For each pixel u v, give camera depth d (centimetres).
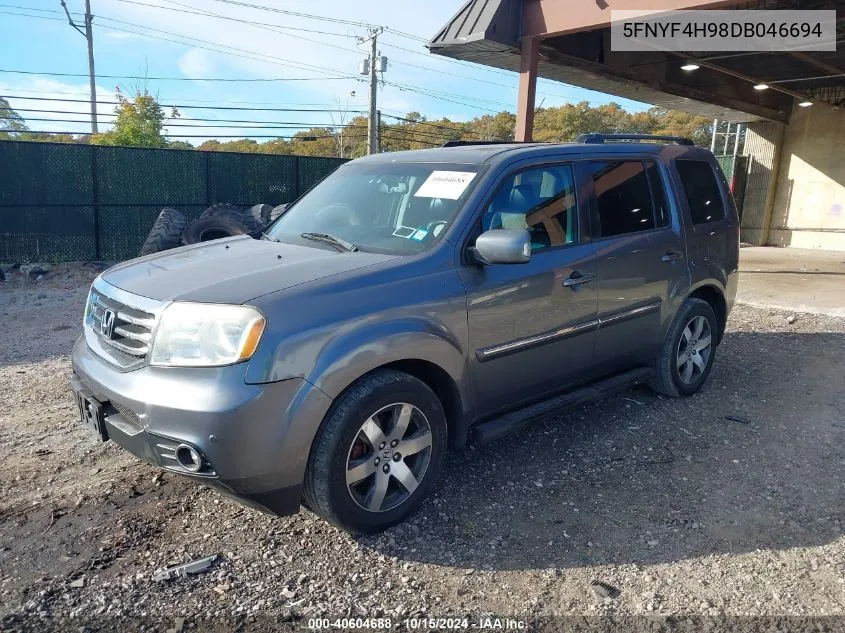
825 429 480
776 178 1891
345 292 312
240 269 335
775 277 1238
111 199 1294
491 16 934
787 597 289
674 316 504
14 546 317
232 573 301
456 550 322
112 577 295
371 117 3481
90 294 374
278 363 284
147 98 3062
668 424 483
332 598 286
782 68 1400
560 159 427
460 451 431
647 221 481
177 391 284
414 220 381
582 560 316
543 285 391
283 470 290
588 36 1154
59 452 420
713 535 338
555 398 429
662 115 6594
